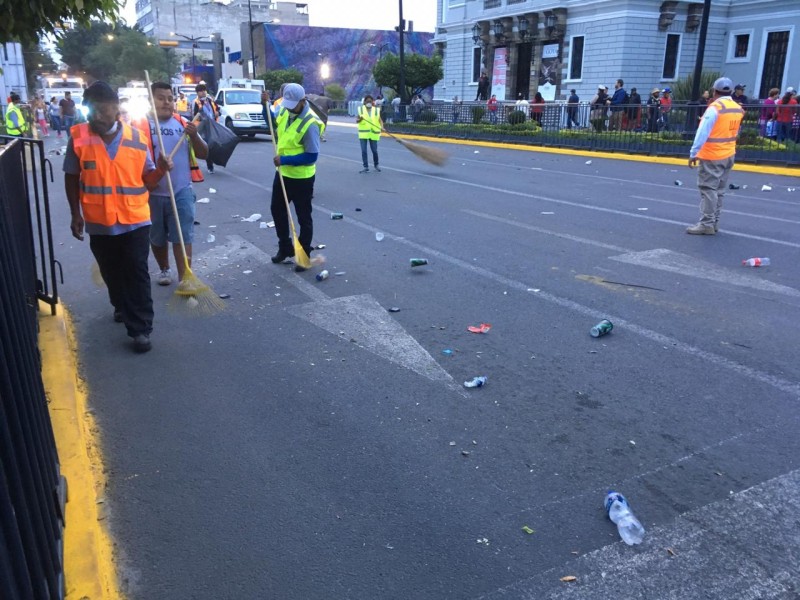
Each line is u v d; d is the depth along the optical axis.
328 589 2.69
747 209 10.48
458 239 8.48
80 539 2.84
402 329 5.41
